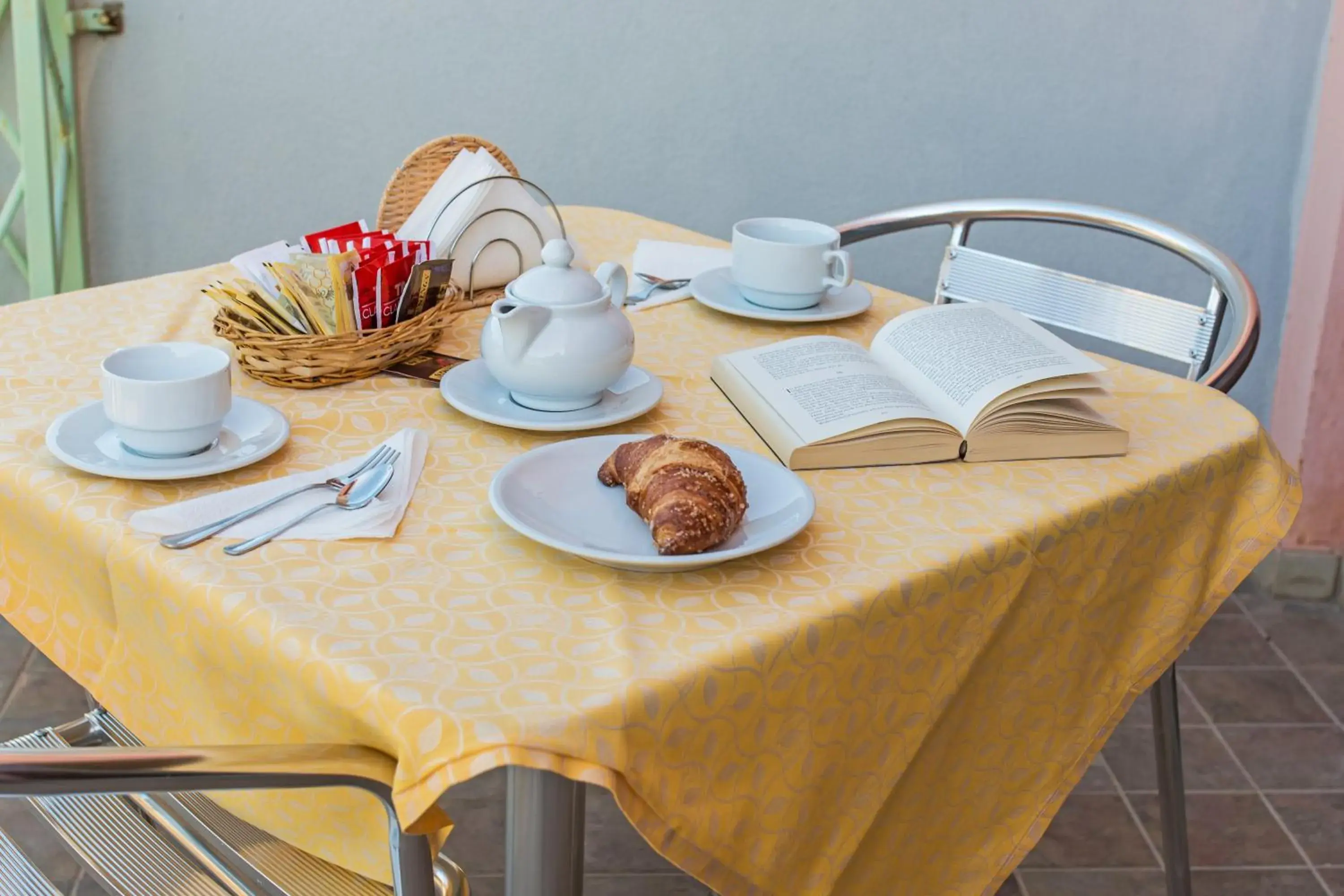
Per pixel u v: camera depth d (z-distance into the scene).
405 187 1.41
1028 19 2.17
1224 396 1.10
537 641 0.66
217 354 0.89
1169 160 2.22
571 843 0.63
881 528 0.81
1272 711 1.86
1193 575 0.99
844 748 0.75
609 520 0.80
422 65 2.25
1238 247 2.23
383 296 1.05
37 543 0.82
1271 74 2.13
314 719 0.65
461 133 2.29
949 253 1.62
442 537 0.78
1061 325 1.50
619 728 0.60
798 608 0.70
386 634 0.66
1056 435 0.94
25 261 2.29
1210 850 1.56
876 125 2.26
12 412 0.93
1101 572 0.91
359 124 2.29
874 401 0.95
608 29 2.23
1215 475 0.97
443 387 0.99
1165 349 1.39
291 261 1.03
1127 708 0.99
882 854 0.88
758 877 0.72
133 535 0.75
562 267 0.97
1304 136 2.15
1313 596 2.17
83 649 0.82
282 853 0.88
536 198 2.34
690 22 2.22
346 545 0.76
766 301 1.27
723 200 2.34
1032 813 0.95
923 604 0.76
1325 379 2.05
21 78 2.10
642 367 1.12
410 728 0.59
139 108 2.26
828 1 2.19
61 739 1.00
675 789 0.64
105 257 2.37
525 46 2.24
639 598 0.71
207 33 2.22
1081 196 2.26
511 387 0.97
